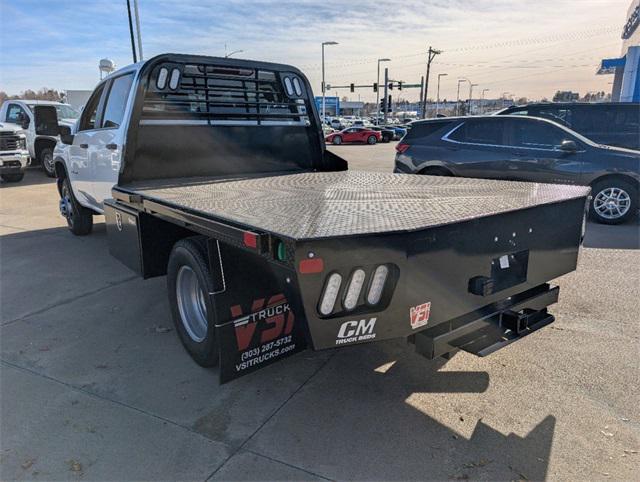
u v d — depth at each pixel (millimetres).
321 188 3980
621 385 3141
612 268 5535
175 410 2951
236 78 5176
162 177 4875
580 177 7707
